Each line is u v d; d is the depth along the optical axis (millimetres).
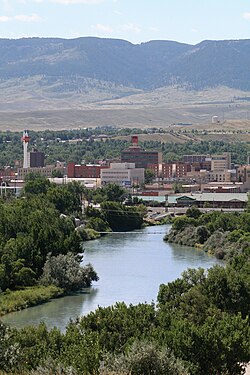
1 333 157375
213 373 156125
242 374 160750
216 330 160375
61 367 130875
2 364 141750
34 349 152000
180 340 154500
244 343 161000
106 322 166750
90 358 137500
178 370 135125
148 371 134000
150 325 167750
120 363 133875
